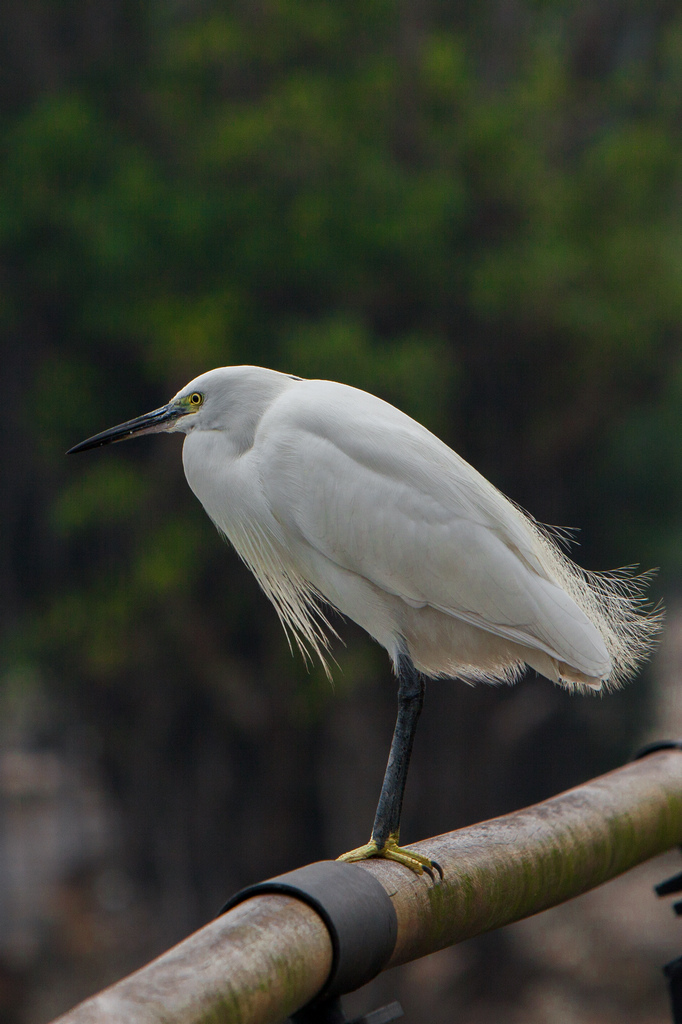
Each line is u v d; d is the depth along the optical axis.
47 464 18.25
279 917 1.64
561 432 18.20
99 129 17.11
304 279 16.38
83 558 18.33
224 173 16.56
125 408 18.44
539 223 17.06
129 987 1.40
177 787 18.78
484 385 18.14
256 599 17.31
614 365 17.84
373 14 17.12
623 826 2.45
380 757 17.61
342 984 1.71
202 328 15.33
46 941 19.09
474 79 18.38
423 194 15.95
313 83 16.64
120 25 18.86
